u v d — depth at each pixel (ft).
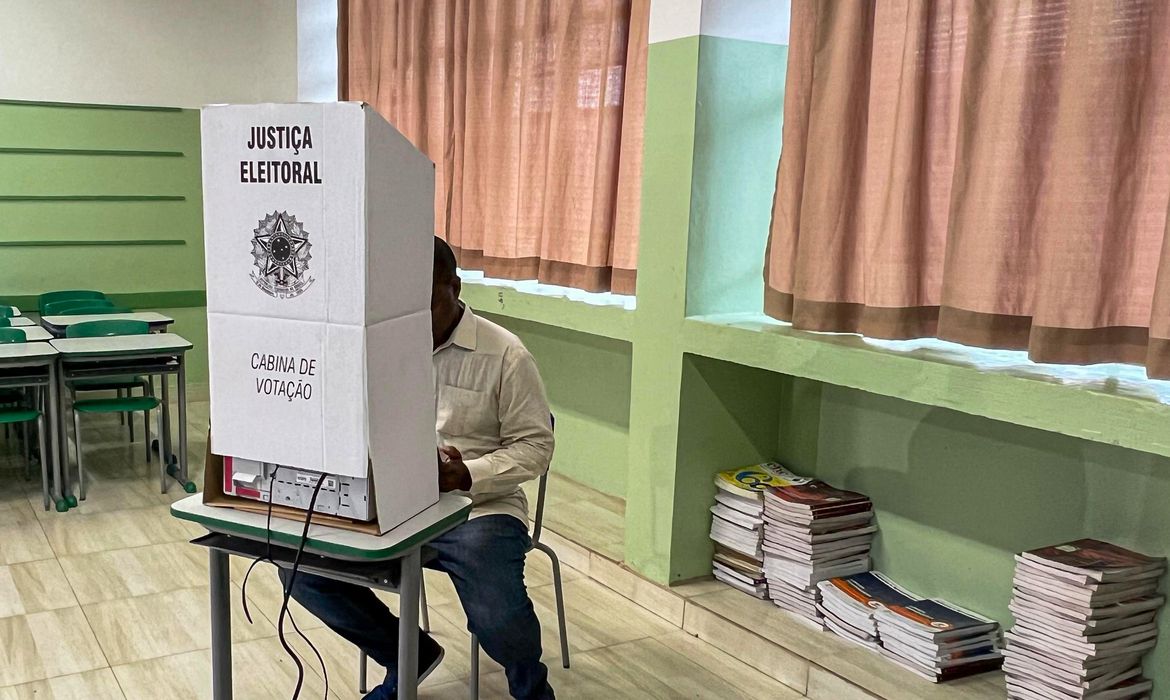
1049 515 8.47
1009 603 7.93
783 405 11.02
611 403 13.57
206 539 5.62
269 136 4.76
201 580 10.78
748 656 9.29
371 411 4.87
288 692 8.31
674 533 10.41
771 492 9.98
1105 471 8.05
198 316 20.54
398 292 5.08
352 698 8.24
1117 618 7.52
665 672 9.07
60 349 13.17
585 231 12.01
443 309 7.25
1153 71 6.69
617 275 11.39
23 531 12.17
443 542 7.00
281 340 4.97
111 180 19.38
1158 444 6.29
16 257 18.71
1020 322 7.47
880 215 8.25
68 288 19.25
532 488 13.92
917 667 8.52
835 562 9.78
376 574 5.35
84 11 18.70
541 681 7.33
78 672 8.55
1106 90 6.64
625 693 8.62
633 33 11.02
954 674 8.45
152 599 10.20
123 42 19.15
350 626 7.29
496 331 7.52
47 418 14.28
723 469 10.71
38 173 18.69
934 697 8.09
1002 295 7.41
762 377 10.82
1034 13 7.07
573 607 10.50
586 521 12.49
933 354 8.08
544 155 12.85
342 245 4.71
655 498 10.56
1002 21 7.28
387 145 4.80
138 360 14.14
